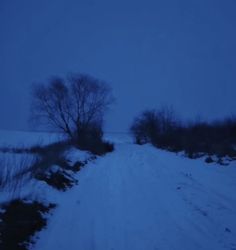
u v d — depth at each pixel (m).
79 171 14.19
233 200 8.62
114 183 11.68
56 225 6.70
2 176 7.78
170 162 18.59
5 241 5.25
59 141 20.23
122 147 40.94
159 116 56.09
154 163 18.52
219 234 6.11
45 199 7.88
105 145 31.08
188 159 20.05
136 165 17.89
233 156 18.23
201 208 7.86
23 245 5.45
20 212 6.32
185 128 37.75
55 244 5.73
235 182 11.23
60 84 36.22
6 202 6.41
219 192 9.62
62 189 9.66
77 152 18.83
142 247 5.58
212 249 5.42
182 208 7.92
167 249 5.47
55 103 35.84
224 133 27.64
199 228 6.46
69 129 35.88
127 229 6.50
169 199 8.89
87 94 36.34
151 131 54.84
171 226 6.62
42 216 6.88
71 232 6.34
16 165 9.65
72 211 7.73
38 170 9.56
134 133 62.22
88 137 28.92
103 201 8.82
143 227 6.61
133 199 9.03
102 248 5.57
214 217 7.13
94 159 21.02
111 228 6.58
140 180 12.28
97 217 7.32
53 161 11.20
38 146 15.66
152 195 9.47
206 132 29.80
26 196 7.27
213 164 16.27
